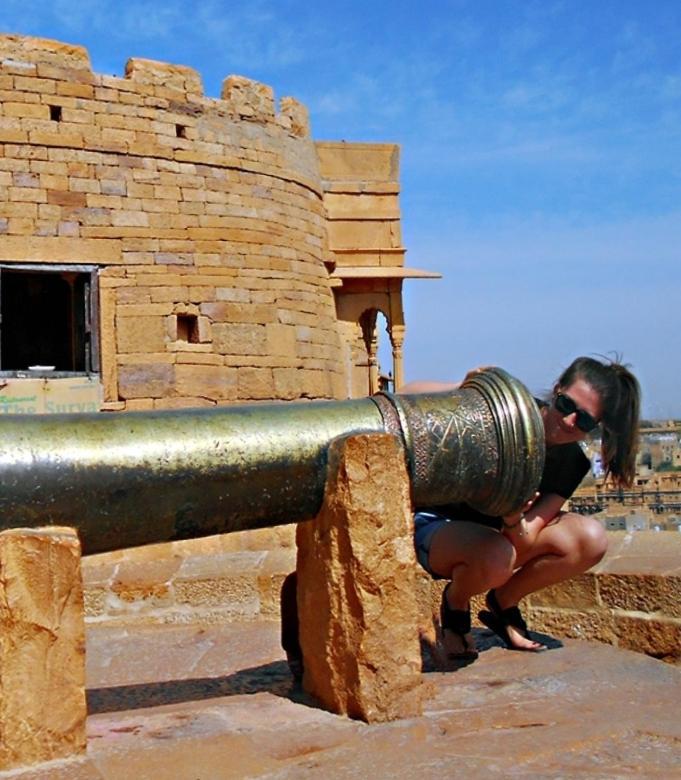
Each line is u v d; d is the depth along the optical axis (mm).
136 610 7598
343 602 4246
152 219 14938
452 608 5348
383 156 19312
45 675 3680
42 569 3727
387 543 4234
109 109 14766
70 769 3541
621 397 5133
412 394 4836
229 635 6969
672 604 5531
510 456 4680
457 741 3789
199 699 4914
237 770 3463
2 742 3590
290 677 5355
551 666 5191
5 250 13812
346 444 4273
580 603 6004
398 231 19234
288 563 8023
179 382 14805
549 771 3406
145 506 4160
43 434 4078
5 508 3916
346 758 3584
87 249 14391
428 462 4574
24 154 14062
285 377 16078
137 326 14625
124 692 5266
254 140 16281
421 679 4215
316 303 17250
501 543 5117
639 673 4996
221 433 4316
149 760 3602
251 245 15883
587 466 5367
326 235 18422
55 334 18953
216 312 15328
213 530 4375
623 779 3326
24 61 14203
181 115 15383
